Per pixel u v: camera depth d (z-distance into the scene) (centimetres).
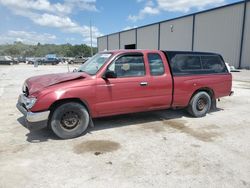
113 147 441
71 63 4988
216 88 679
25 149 430
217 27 2756
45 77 534
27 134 509
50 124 471
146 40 4194
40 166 367
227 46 2650
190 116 665
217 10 2734
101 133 518
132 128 554
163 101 583
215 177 338
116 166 368
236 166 371
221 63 697
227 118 652
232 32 2570
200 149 434
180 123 599
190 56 631
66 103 470
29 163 377
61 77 501
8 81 1529
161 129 549
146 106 561
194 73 630
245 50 2439
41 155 406
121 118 635
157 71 569
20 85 1320
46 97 445
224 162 384
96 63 546
